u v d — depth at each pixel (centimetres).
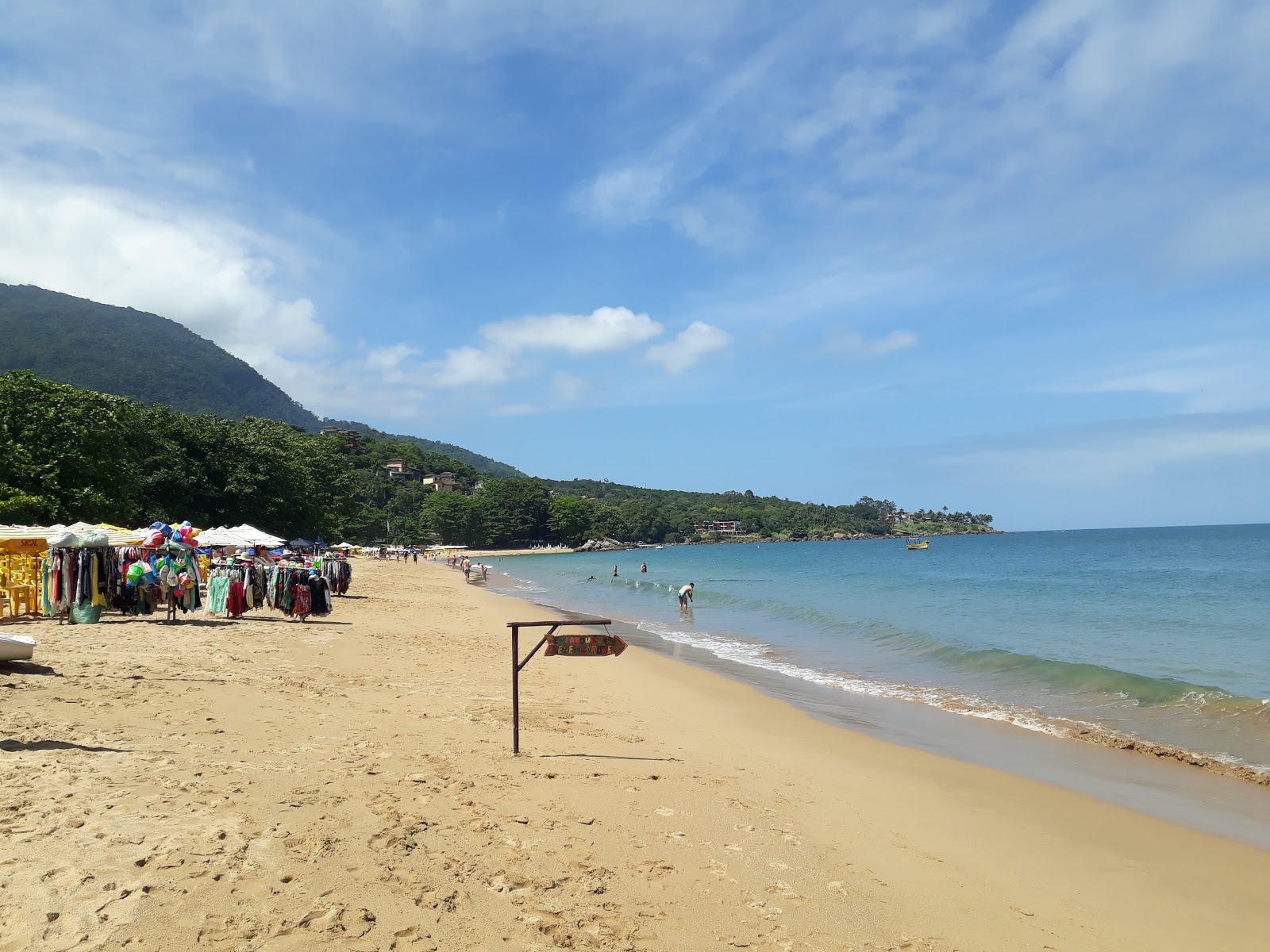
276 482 5694
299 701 977
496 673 1434
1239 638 2189
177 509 4825
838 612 3006
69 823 473
